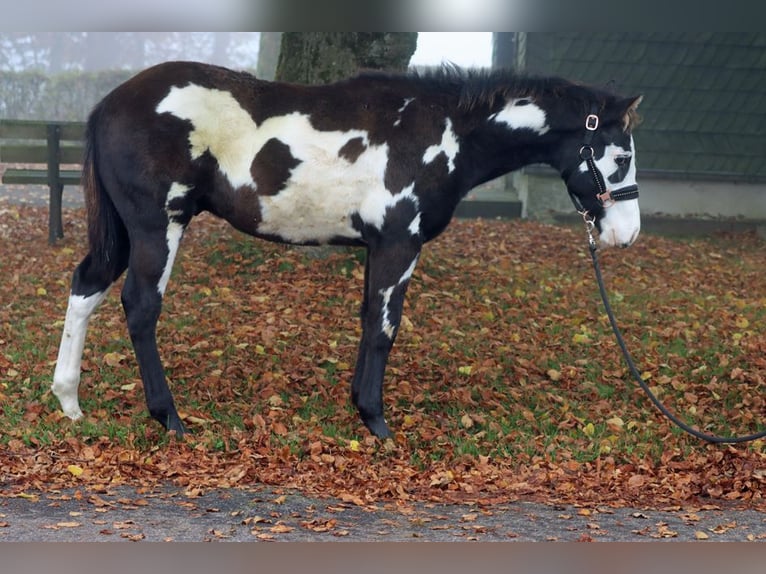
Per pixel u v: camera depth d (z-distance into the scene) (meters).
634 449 6.30
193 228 11.26
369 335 6.13
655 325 9.06
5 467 5.36
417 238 6.09
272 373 7.19
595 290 10.14
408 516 4.93
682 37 14.64
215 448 5.93
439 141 6.05
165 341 7.78
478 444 6.26
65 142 13.56
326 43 9.88
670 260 11.85
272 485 5.36
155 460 5.64
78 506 4.83
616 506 5.28
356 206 5.99
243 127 5.87
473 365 7.62
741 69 14.66
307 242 6.18
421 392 7.11
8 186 14.74
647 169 14.30
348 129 5.93
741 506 5.42
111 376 7.00
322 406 6.74
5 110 23.08
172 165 5.78
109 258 6.02
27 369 7.05
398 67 9.98
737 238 13.77
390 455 5.94
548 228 13.21
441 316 8.80
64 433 5.95
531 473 5.77
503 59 15.74
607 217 6.31
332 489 5.33
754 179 14.38
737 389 7.46
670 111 14.56
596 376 7.68
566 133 6.25
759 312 9.77
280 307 8.66
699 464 6.07
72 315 6.09
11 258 10.16
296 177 5.89
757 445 6.45
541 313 9.19
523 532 4.73
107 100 5.86
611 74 14.64
